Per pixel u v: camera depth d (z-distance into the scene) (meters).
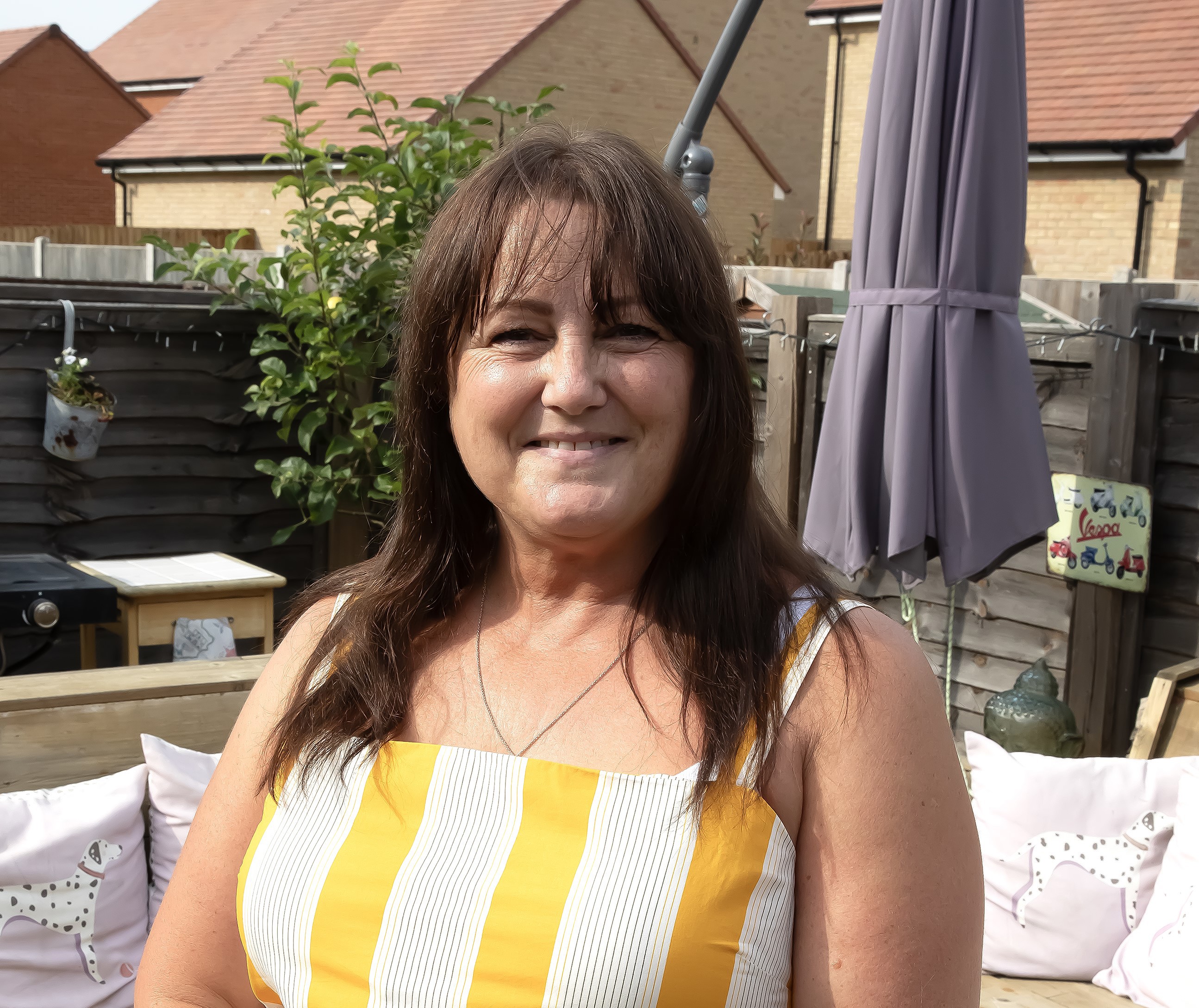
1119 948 2.79
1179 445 4.18
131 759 2.67
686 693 1.23
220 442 5.35
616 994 1.11
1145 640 4.35
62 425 4.79
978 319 3.32
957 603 4.70
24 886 2.40
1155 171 14.71
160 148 19.20
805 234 18.25
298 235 5.42
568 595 1.35
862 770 1.17
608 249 1.22
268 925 1.28
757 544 1.30
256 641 4.97
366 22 19.89
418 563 1.44
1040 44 16.53
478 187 1.29
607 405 1.24
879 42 3.40
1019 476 3.35
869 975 1.15
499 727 1.31
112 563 4.88
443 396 1.39
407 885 1.21
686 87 19.34
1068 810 2.87
